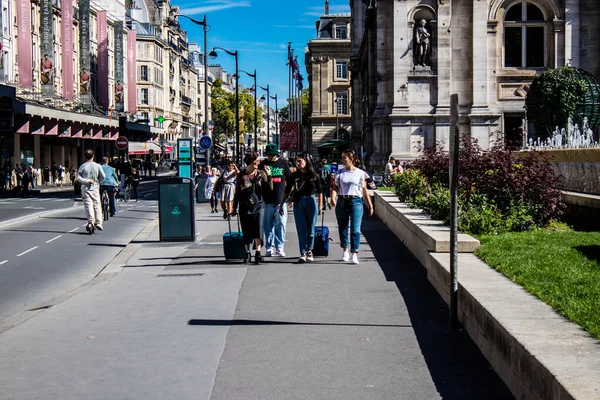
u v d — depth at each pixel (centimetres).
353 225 1488
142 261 1631
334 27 10744
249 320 966
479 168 1569
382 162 4341
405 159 4216
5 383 704
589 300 723
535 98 3484
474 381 674
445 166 2217
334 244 1839
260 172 1593
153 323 964
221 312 1026
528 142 3919
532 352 553
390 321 938
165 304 1099
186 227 1975
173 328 930
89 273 1489
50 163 6544
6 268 1556
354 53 7394
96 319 997
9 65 5691
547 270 910
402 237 1792
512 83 4259
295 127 7906
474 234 1402
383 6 4353
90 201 2273
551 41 4262
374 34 5250
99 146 7994
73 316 1019
